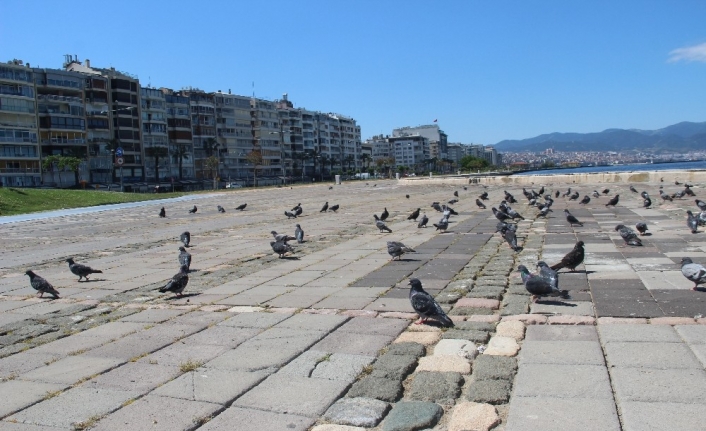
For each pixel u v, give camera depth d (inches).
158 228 1173.7
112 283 550.3
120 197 2277.3
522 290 430.3
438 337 321.4
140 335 358.0
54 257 770.2
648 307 361.4
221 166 5137.8
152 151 4261.8
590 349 290.8
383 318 370.0
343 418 226.4
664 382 245.4
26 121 3481.8
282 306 417.1
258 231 1008.9
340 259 636.7
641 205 1185.4
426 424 218.8
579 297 398.3
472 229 884.6
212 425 225.5
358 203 1716.3
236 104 5305.1
